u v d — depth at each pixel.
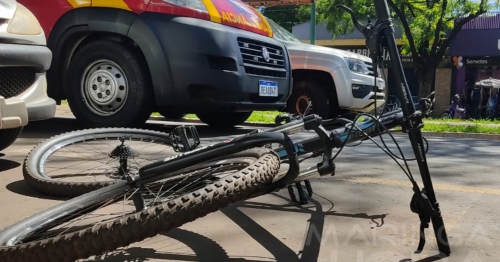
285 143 1.75
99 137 3.22
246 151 1.85
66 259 1.42
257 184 1.61
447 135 8.47
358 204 2.70
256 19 5.91
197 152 1.81
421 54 18.64
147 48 4.91
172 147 2.87
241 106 5.27
